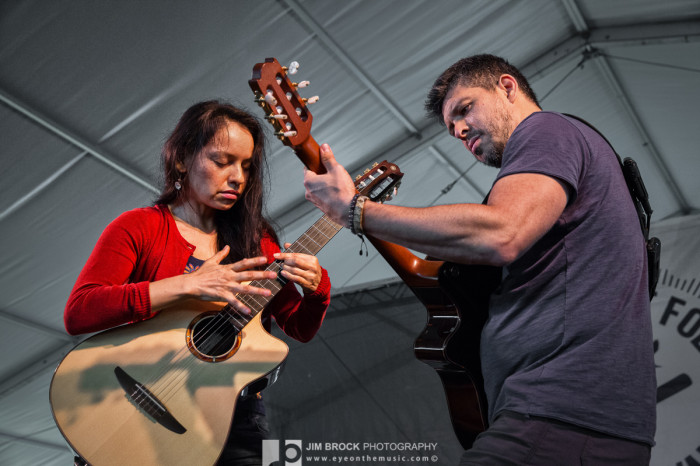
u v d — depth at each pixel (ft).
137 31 14.49
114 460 4.83
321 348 19.43
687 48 20.57
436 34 18.69
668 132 25.00
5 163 16.55
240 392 5.23
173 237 5.82
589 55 22.22
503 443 3.80
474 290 5.31
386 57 18.72
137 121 16.96
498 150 5.13
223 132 5.90
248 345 5.46
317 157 4.59
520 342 4.12
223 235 6.11
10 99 15.05
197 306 5.59
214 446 4.98
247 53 16.47
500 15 19.26
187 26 14.87
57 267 20.54
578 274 4.04
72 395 5.00
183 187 6.02
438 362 5.30
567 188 3.98
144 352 5.24
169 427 5.00
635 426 3.75
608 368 3.81
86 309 5.10
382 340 19.06
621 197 4.25
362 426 17.94
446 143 23.71
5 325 22.08
